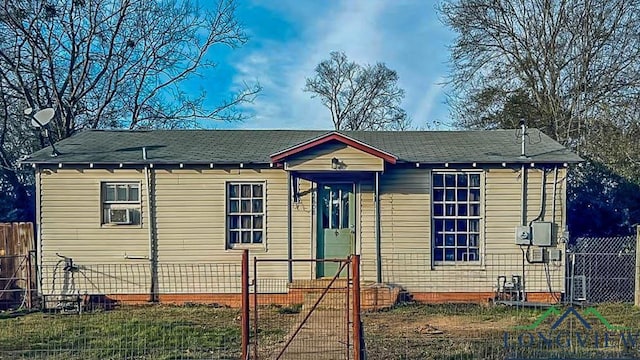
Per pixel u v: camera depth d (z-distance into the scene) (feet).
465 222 48.65
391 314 43.04
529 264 47.83
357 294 26.43
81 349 31.53
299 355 30.25
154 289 48.60
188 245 48.85
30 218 75.87
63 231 48.67
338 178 49.19
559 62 83.82
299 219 49.11
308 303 45.50
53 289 48.24
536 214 48.06
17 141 82.07
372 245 48.65
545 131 84.12
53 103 85.61
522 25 86.33
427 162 47.60
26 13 79.87
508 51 87.45
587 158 74.13
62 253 48.60
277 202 49.19
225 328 38.04
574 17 81.82
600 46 80.12
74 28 86.63
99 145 53.52
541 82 86.38
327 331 36.81
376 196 47.88
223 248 48.85
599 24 79.87
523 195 48.06
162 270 48.70
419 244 48.47
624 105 76.54
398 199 48.65
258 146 53.42
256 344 27.99
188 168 48.93
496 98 89.25
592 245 50.26
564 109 83.71
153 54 94.12
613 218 69.31
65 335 36.22
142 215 48.83
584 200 70.79
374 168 46.11
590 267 48.29
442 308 45.27
